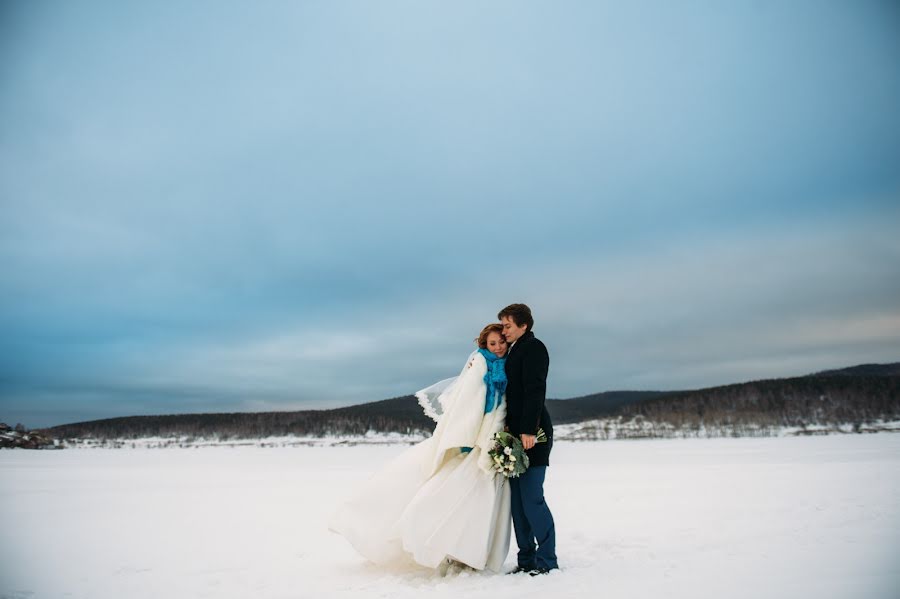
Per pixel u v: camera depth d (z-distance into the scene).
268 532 7.57
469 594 3.87
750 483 12.22
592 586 3.93
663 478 14.86
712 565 4.43
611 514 8.22
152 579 4.75
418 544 4.43
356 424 99.12
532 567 4.62
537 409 4.61
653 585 3.86
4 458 41.59
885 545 4.93
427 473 4.80
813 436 78.06
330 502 11.56
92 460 38.66
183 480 18.64
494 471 4.68
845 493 9.36
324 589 4.21
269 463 33.88
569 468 21.06
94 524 8.43
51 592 4.30
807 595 3.46
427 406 4.95
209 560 5.64
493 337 5.00
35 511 10.08
